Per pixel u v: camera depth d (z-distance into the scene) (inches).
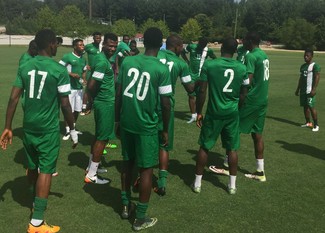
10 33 2684.5
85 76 312.0
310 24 2906.0
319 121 375.2
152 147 148.7
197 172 190.1
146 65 143.6
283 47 2997.0
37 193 147.2
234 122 184.4
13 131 296.7
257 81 200.4
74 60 294.5
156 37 145.4
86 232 150.3
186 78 209.2
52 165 149.8
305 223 163.0
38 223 146.7
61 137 287.7
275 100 495.2
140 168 151.6
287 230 156.6
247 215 168.7
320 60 1498.5
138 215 151.6
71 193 185.8
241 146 275.7
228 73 177.9
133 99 144.8
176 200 182.2
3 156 234.8
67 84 147.4
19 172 209.9
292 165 238.7
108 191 190.1
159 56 194.1
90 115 367.6
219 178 213.6
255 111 203.0
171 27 4222.4
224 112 180.9
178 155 252.5
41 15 2207.2
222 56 183.6
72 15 2217.0
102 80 189.8
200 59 347.3
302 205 180.5
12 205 170.4
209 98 183.8
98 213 166.2
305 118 372.8
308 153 264.8
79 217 161.9
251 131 206.7
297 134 319.9
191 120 350.3
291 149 273.6
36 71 141.9
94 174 197.0
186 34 2881.4
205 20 3321.9
